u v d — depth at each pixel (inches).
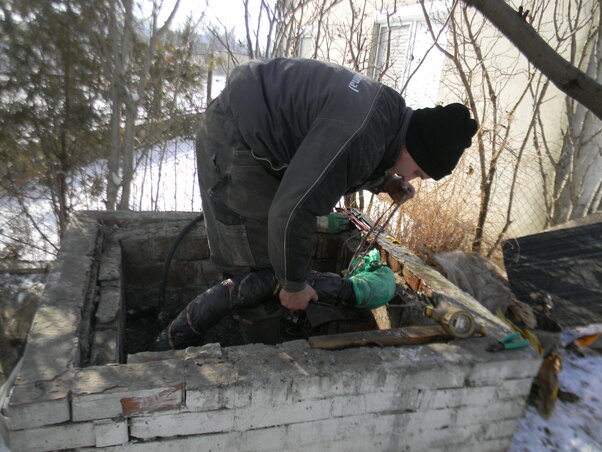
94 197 175.9
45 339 60.3
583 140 168.2
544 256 124.2
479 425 67.9
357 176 56.3
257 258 77.6
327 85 58.5
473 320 68.5
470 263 109.4
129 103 150.6
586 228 126.0
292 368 57.9
